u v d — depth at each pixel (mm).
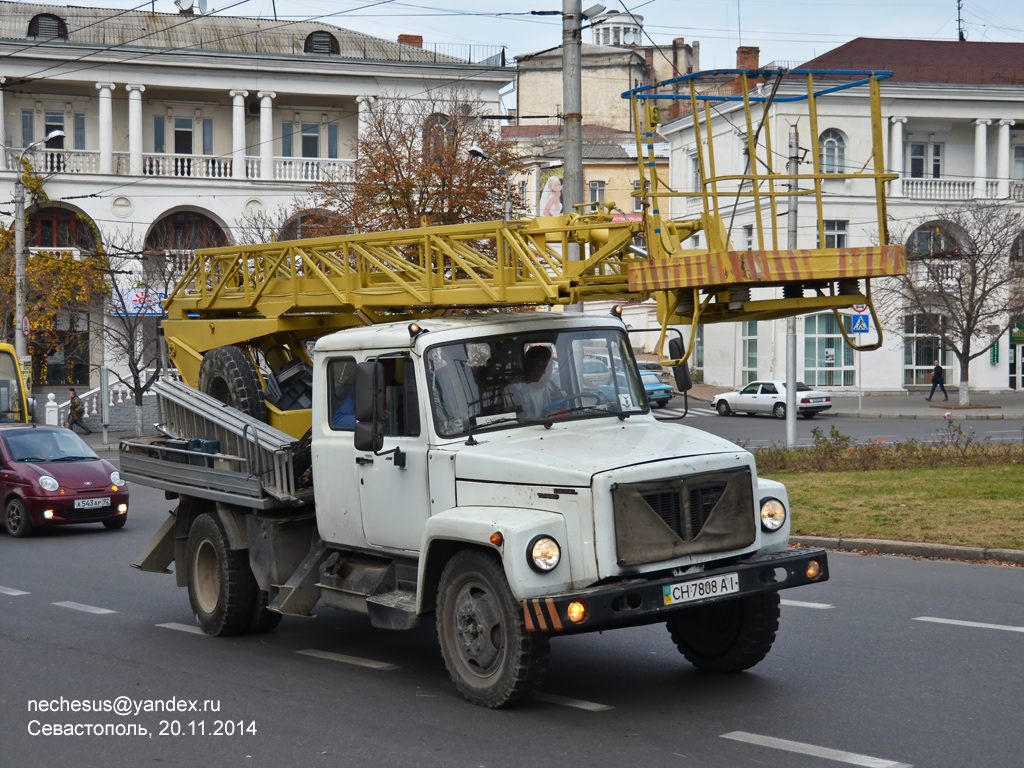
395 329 7797
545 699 7066
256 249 10750
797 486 17375
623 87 79188
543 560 6367
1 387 23234
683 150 52219
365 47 51344
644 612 6273
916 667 7652
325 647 9023
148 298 40375
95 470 17562
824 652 8180
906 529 13352
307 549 8766
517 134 73250
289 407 10531
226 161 48625
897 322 47844
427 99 41000
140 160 47531
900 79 49188
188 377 11539
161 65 47219
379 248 9430
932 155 51000
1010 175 50531
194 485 9711
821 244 7660
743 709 6719
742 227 46312
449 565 6980
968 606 9703
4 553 15266
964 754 5750
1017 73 50656
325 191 34781
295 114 50562
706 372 55375
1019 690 7000
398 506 7602
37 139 47969
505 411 7453
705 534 6637
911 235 48312
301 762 5973
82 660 8680
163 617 10539
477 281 8352
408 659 8484
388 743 6227
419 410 7457
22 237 34125
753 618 7324
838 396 48750
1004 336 50812
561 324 7863
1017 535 12477
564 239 8156
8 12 49125
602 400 7793
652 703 6914
